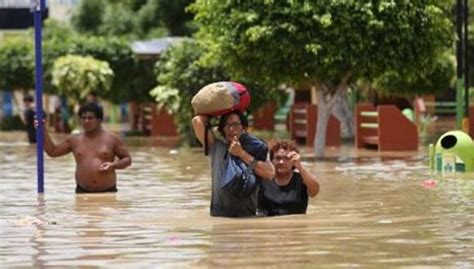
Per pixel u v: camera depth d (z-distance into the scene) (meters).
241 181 28.17
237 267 20.44
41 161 37.22
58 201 34.16
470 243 23.27
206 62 60.88
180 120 71.56
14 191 38.09
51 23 119.25
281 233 24.97
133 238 24.61
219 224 26.88
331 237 24.27
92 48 96.94
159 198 34.78
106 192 36.88
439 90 84.06
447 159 45.34
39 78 36.81
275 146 29.16
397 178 41.97
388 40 54.62
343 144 69.62
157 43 98.44
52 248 23.31
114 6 118.38
